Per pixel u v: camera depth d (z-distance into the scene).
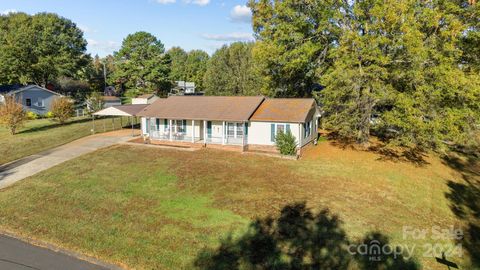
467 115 20.06
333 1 26.91
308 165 22.11
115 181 18.30
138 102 46.00
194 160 22.72
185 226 12.94
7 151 25.12
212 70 48.69
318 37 30.39
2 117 30.62
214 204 15.11
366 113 24.89
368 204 15.66
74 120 41.50
